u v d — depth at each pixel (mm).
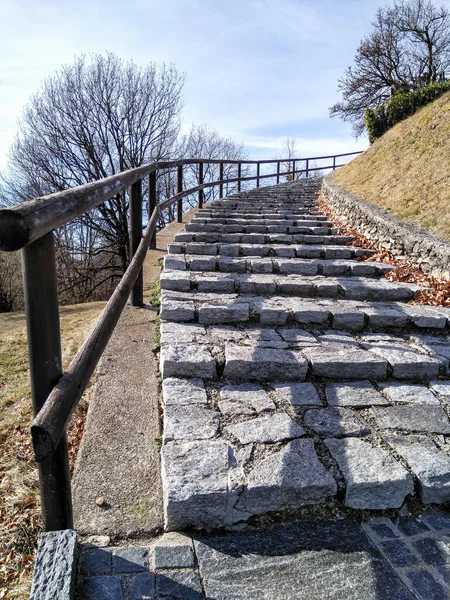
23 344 4410
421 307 3529
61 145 16062
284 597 1367
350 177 9484
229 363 2477
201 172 8586
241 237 5398
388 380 2594
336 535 1640
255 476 1714
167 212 20797
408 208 6000
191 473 1711
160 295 3672
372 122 11492
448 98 8578
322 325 3262
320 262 4527
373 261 4887
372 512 1761
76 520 1629
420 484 1775
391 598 1372
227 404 2227
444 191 5859
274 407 2219
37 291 1277
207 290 3744
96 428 2107
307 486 1696
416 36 18094
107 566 1448
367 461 1852
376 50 18328
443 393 2459
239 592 1380
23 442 2598
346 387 2477
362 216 6344
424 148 7504
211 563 1487
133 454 1958
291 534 1642
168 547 1540
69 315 4926
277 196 10539
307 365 2533
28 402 3107
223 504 1638
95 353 1540
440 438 2051
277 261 4402
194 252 4754
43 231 1188
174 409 2145
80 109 15922
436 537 1646
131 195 3412
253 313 3229
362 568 1485
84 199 1562
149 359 2768
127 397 2357
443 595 1389
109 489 1772
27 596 1513
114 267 15969
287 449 1890
